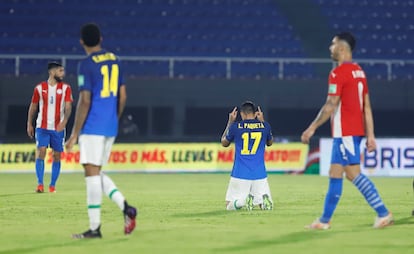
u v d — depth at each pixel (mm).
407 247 27453
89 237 29938
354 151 31797
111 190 29953
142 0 122688
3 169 87312
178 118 101250
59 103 55031
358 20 123062
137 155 88812
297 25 121688
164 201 49156
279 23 121875
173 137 94062
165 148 89062
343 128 31625
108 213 40188
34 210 42562
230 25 121000
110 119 29844
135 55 116375
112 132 29953
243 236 30453
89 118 29578
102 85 29672
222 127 106125
